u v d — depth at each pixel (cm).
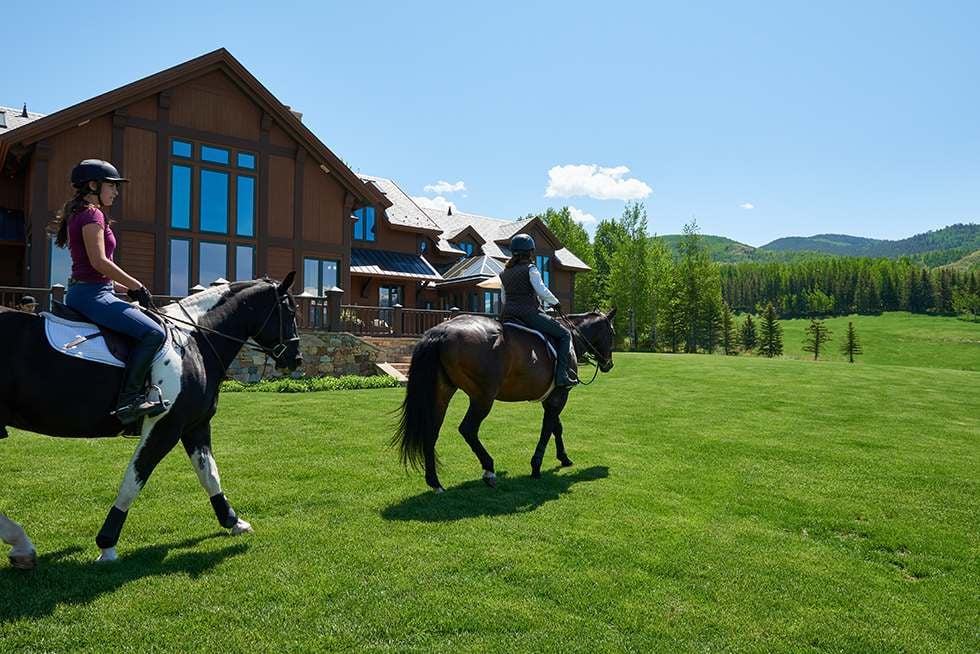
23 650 343
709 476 809
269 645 357
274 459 806
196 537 525
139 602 401
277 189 2370
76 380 431
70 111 1911
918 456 954
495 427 1102
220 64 2209
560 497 686
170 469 739
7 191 2184
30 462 748
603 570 484
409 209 3541
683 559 517
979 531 632
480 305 3428
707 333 7062
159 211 2103
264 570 457
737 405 1452
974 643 409
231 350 541
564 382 761
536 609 414
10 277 2234
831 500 718
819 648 390
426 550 508
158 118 2109
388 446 899
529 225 4200
